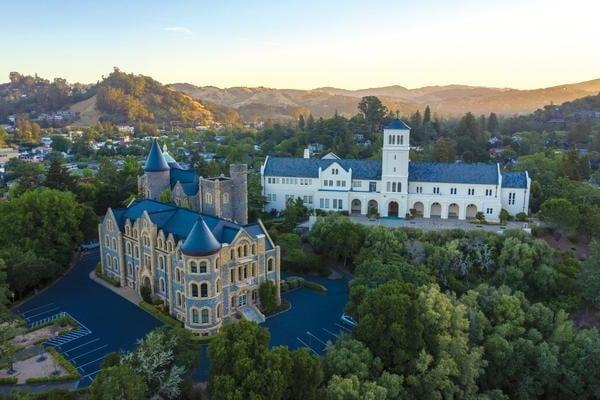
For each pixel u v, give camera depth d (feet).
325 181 475.72
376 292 243.60
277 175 488.85
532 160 578.25
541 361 242.58
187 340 211.20
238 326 201.05
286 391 187.93
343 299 319.06
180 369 188.34
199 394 207.82
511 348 245.24
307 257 360.89
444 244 357.00
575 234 393.50
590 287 301.02
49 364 237.25
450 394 218.18
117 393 165.89
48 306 303.89
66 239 361.51
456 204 448.65
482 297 278.46
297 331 274.77
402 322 225.76
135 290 327.47
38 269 314.96
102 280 346.54
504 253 332.80
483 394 230.68
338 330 276.21
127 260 330.95
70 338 263.49
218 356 188.24
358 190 469.98
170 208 316.60
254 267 290.56
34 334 266.57
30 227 347.36
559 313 270.05
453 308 242.17
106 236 344.08
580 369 240.32
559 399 249.34
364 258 334.24
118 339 262.47
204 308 263.70
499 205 435.94
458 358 229.04
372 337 225.56
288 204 469.98
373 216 453.58
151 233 295.28
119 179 554.46
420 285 280.92
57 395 203.31
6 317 254.47
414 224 428.56
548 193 467.52
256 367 185.06
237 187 355.77
